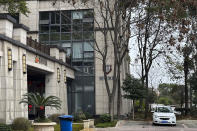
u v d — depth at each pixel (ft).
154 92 200.13
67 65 99.09
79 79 111.75
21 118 57.11
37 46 79.00
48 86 88.17
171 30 101.19
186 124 88.79
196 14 104.01
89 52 111.45
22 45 64.34
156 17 93.20
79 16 111.75
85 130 63.57
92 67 111.24
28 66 71.41
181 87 139.54
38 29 112.47
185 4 83.25
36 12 112.47
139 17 95.09
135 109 157.89
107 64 109.70
